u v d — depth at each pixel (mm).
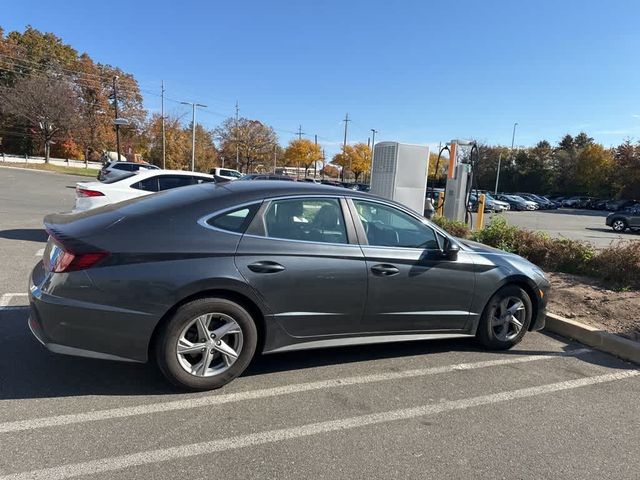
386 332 4156
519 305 4812
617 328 5289
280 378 3889
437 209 14891
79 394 3402
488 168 77938
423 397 3676
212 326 3525
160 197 3932
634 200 48844
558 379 4172
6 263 7137
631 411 3617
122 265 3234
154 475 2543
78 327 3193
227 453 2787
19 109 46938
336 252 3828
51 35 64625
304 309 3744
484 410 3514
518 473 2744
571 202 57281
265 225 3682
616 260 6898
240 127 72438
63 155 65250
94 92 62375
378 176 12453
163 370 3398
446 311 4379
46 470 2523
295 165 84625
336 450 2883
